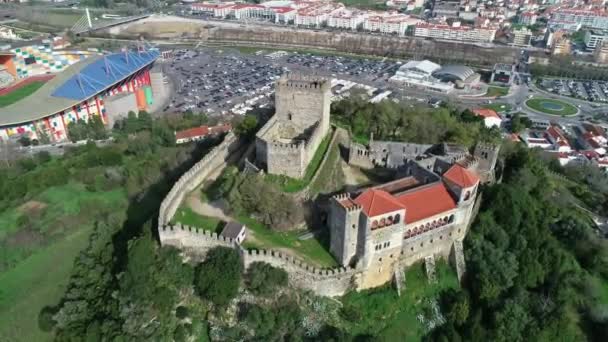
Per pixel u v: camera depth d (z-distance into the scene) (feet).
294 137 488.02
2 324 376.07
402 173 451.94
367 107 595.88
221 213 389.60
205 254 346.13
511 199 406.00
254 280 324.80
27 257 447.01
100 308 353.31
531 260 380.17
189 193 418.10
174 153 598.75
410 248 363.15
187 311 322.55
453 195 374.63
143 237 339.36
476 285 367.25
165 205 367.25
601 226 513.86
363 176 488.44
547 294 375.04
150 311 315.78
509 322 343.26
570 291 380.99
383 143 517.96
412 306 357.82
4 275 427.33
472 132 585.22
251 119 526.57
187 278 333.42
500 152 542.57
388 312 349.00
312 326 326.85
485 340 341.62
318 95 463.01
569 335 346.74
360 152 501.97
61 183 559.79
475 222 403.13
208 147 586.86
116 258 400.88
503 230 396.78
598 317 364.79
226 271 322.55
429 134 557.33
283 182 400.67
